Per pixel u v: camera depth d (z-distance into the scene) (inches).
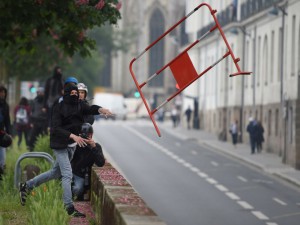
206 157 4640.8
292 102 4136.3
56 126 1261.1
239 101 5826.8
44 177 1336.1
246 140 5654.5
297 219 2239.2
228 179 3420.3
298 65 4178.2
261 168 3944.4
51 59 4249.5
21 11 1764.3
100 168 1381.6
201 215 2282.2
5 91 1737.2
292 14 4397.1
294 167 3929.6
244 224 2112.5
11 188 1497.3
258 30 5398.6
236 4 5777.6
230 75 1149.1
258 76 5378.9
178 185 3154.5
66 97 1268.5
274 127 4798.2
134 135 6574.8
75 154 1430.9
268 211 2404.0
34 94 5305.1
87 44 1958.7
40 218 1011.3
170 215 2273.6
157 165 4067.4
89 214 1284.4
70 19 1798.7
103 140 5876.0
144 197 2726.4
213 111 6850.4
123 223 792.9
